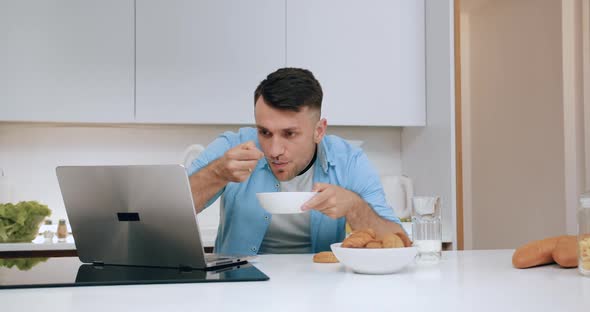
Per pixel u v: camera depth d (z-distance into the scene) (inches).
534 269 50.8
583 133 145.0
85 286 43.2
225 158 62.5
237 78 116.9
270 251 77.7
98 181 53.0
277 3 118.4
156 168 50.0
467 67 190.4
